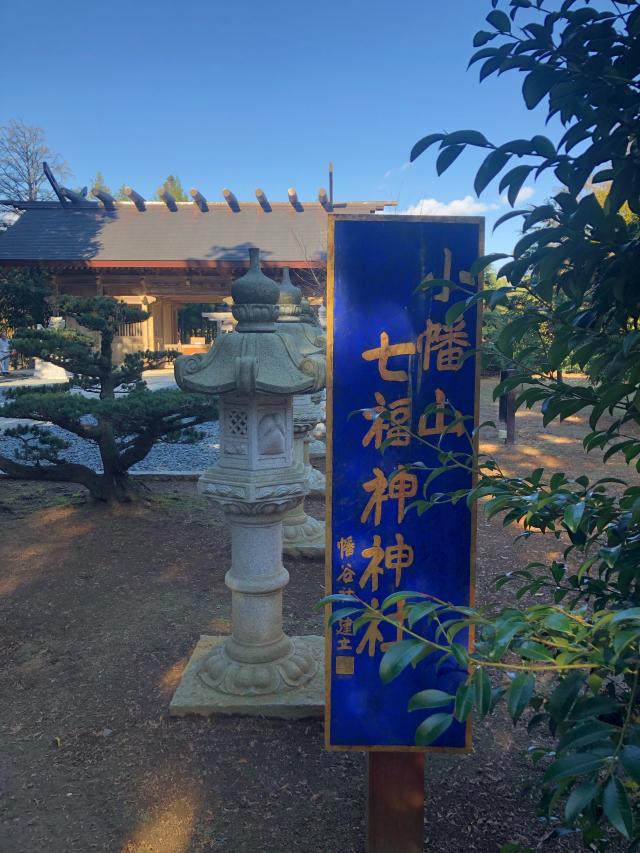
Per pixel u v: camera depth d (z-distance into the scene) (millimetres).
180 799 2467
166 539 5594
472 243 1843
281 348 2916
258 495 2898
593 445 1354
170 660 3557
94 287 21906
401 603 1920
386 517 1917
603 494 1424
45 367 20984
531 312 1242
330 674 1957
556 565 1465
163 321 25078
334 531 1927
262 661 3123
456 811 2395
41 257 20625
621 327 1285
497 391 1334
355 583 1938
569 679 1061
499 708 3119
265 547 3094
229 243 21344
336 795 2486
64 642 3787
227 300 21078
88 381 6797
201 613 4172
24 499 6824
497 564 5066
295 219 22422
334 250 1846
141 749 2773
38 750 2791
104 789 2531
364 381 1885
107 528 5816
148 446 6031
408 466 1592
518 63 1113
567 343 1232
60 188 22625
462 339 1864
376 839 2107
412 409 1885
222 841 2252
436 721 1015
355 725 1964
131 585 4625
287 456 3070
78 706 3127
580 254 1176
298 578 4855
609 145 1075
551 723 1352
